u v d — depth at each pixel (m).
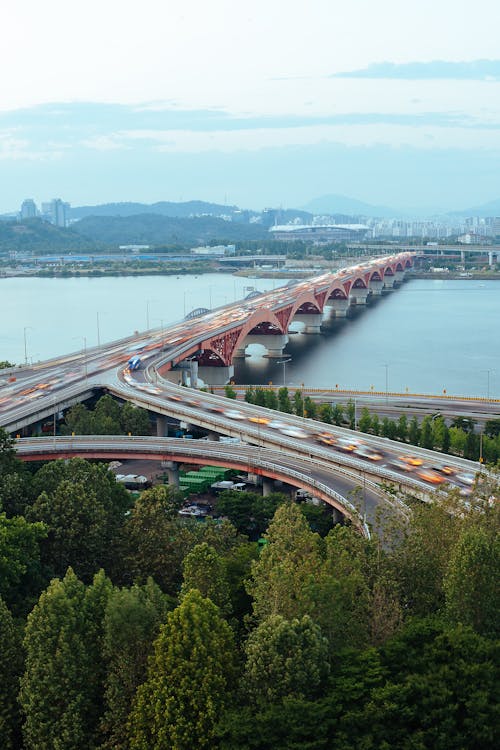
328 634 93.69
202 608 94.50
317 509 180.88
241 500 185.38
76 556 135.62
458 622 94.81
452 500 123.50
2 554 118.75
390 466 196.38
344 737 80.75
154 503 138.75
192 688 87.38
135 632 95.81
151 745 87.50
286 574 99.81
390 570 104.44
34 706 93.81
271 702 86.44
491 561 97.75
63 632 95.81
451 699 84.44
